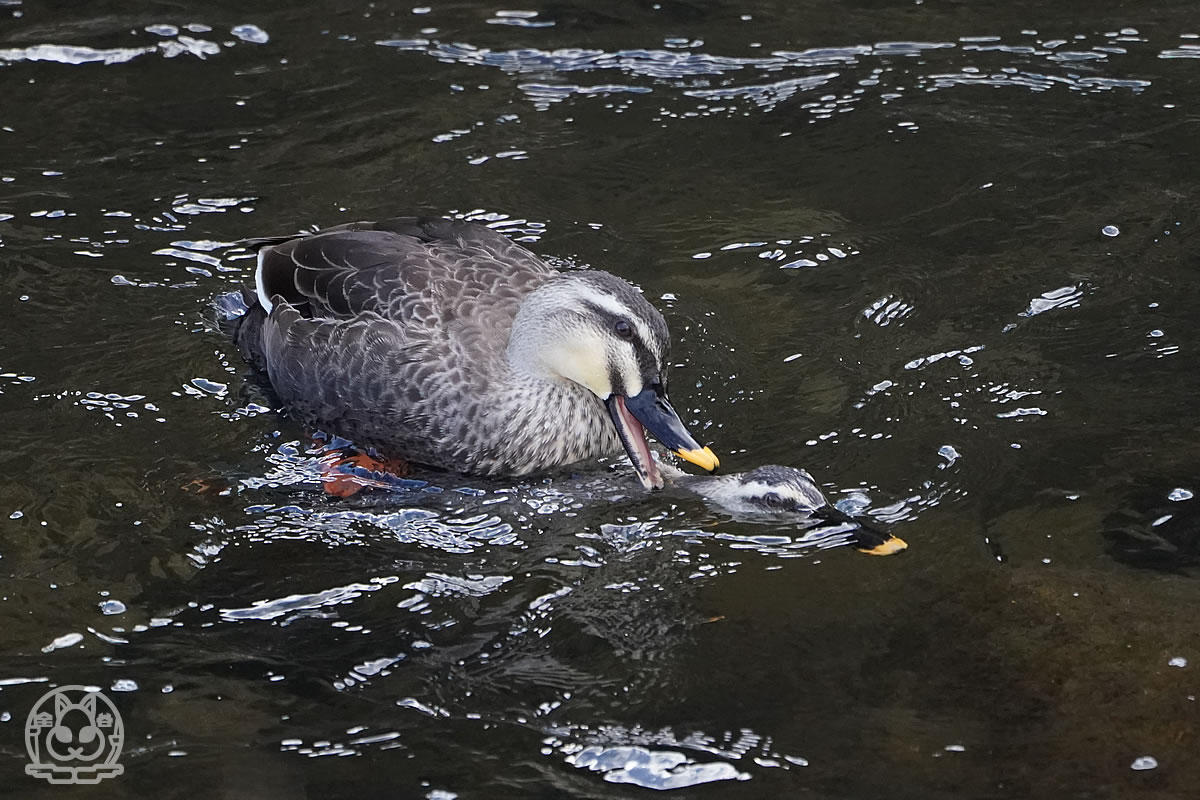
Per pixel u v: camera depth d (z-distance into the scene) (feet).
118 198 47.03
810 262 43.78
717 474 35.14
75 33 57.00
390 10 59.36
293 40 57.31
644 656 28.99
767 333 40.47
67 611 30.19
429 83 54.54
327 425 37.70
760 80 54.54
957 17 58.59
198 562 32.07
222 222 45.96
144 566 31.81
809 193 47.67
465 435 36.29
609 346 35.55
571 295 36.27
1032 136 50.42
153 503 34.04
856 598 30.50
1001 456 34.99
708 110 52.75
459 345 36.65
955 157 49.32
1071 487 33.71
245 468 35.76
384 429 36.81
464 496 35.60
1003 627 29.22
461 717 27.32
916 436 35.91
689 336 40.32
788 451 35.76
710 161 49.73
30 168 48.55
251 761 26.17
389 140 50.83
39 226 45.29
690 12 59.16
